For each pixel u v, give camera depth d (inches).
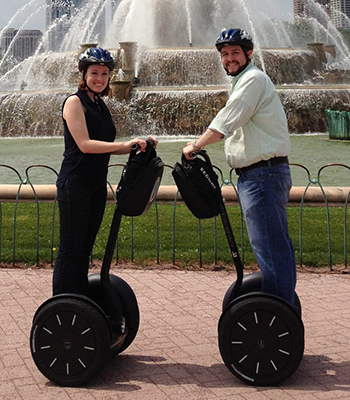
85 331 145.9
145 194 147.3
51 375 148.0
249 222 153.3
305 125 955.3
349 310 203.9
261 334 145.8
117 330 158.9
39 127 944.3
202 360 163.8
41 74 1242.6
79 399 140.5
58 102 943.7
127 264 263.1
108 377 153.2
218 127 145.3
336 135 814.5
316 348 171.2
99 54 150.3
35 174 521.0
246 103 145.6
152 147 149.6
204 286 233.5
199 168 147.2
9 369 158.2
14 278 245.3
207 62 1143.0
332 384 147.6
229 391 144.1
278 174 151.3
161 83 1141.7
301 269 255.6
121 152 160.2
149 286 233.3
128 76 1091.3
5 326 189.8
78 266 156.9
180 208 363.9
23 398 141.3
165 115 933.8
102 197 159.6
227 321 147.0
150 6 1353.3
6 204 382.9
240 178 156.5
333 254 270.2
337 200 275.3
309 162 580.7
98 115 153.5
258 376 146.7
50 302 148.1
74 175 152.0
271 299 145.3
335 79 1219.9
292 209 366.3
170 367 159.2
